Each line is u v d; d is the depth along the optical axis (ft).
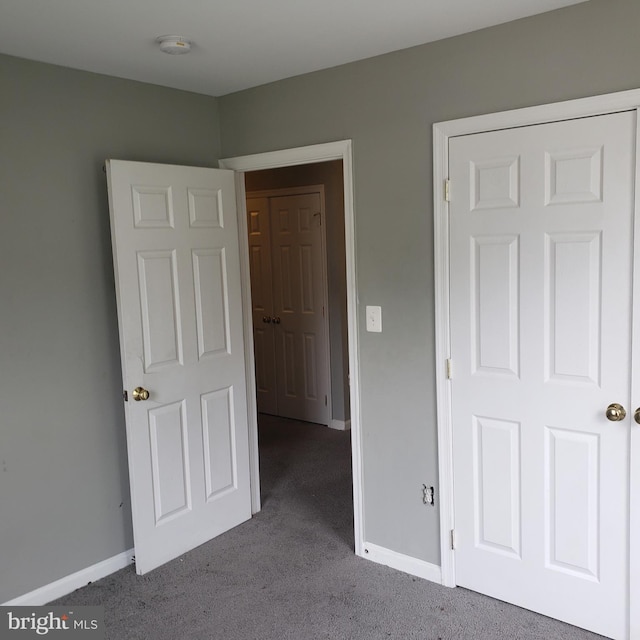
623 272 7.19
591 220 7.34
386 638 7.98
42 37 7.75
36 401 8.83
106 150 9.55
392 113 8.85
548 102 7.49
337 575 9.55
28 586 8.85
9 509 8.59
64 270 9.09
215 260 10.61
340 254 16.16
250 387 11.65
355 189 9.39
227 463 11.03
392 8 7.13
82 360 9.37
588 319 7.50
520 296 7.98
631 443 7.35
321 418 17.22
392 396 9.40
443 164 8.40
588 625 7.94
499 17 7.51
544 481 8.09
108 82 9.53
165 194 9.75
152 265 9.60
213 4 6.86
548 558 8.19
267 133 10.41
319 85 9.59
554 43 7.36
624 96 6.95
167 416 9.95
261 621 8.43
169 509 10.06
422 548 9.39
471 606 8.61
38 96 8.71
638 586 7.50
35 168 8.70
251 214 17.66
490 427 8.46
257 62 9.09
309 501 12.34
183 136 10.62
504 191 7.95
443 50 8.25
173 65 9.11
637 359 7.19
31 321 8.73
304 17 7.34
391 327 9.27
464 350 8.55
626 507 7.48
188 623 8.43
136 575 9.75
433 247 8.66
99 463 9.67
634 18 6.82
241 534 11.01
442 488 8.97
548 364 7.88
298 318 17.22
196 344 10.36
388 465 9.59
